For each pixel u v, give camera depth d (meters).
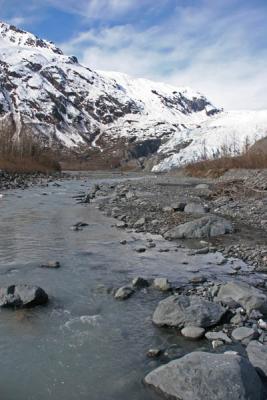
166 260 17.09
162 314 10.81
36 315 11.30
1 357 9.20
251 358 8.67
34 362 9.02
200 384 7.50
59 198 40.56
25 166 89.44
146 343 9.80
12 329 10.46
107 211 30.88
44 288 13.42
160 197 38.19
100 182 72.06
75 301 12.35
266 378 8.09
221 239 21.08
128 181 72.88
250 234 22.19
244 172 67.31
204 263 16.66
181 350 9.45
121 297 12.58
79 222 25.31
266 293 12.87
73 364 8.94
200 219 22.70
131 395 7.88
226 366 7.64
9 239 20.72
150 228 24.05
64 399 7.83
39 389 8.12
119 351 9.45
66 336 10.12
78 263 16.50
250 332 9.93
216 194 38.41
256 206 29.97
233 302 11.66
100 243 20.14
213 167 87.19
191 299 11.23
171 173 117.00
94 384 8.24
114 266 16.14
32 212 30.19
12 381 8.37
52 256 17.52
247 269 15.79
